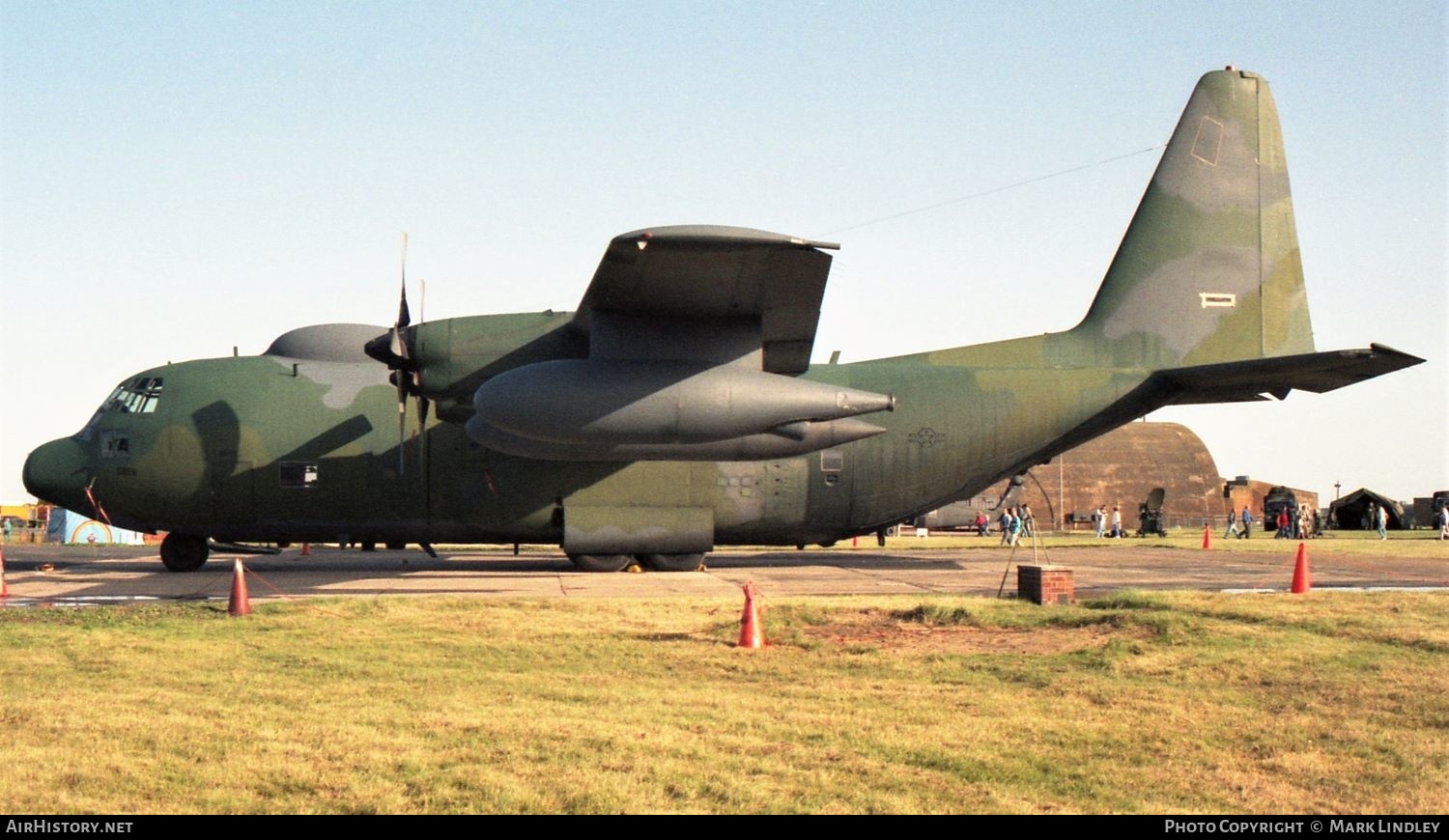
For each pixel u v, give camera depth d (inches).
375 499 780.0
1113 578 741.3
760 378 648.4
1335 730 304.3
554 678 370.9
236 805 235.8
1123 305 841.5
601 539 775.1
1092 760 276.5
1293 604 534.6
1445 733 300.8
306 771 259.0
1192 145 850.8
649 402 632.4
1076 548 1214.9
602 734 294.2
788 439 682.8
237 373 791.1
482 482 778.8
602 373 633.0
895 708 329.1
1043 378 821.9
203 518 777.6
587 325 684.7
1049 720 314.8
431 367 700.7
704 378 639.8
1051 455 839.1
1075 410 819.4
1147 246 844.6
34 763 262.7
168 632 457.7
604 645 434.3
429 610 528.1
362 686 354.0
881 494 809.5
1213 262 845.2
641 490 785.6
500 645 432.8
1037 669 387.5
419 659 401.1
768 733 299.1
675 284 604.7
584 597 593.9
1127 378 823.7
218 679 362.3
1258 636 441.4
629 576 753.6
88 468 773.3
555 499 782.5
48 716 306.7
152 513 773.9
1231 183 851.4
